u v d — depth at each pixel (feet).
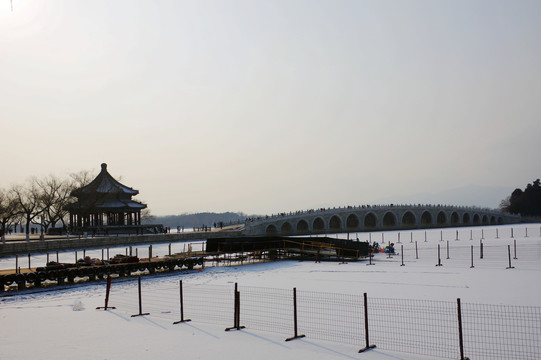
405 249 243.81
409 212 601.21
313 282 119.85
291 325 68.13
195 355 54.34
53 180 370.94
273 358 52.34
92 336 65.21
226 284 121.80
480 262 160.97
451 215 640.99
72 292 117.39
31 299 107.34
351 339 59.41
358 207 535.60
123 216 405.59
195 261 176.65
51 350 58.13
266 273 151.12
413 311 75.77
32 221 366.02
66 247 257.14
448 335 59.52
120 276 151.64
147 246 297.74
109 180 401.49
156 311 83.66
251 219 438.81
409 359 50.49
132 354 55.42
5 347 60.18
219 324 70.28
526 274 123.13
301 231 491.72
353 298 90.63
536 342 55.21
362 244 204.54
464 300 84.64
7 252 224.33
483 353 51.49
